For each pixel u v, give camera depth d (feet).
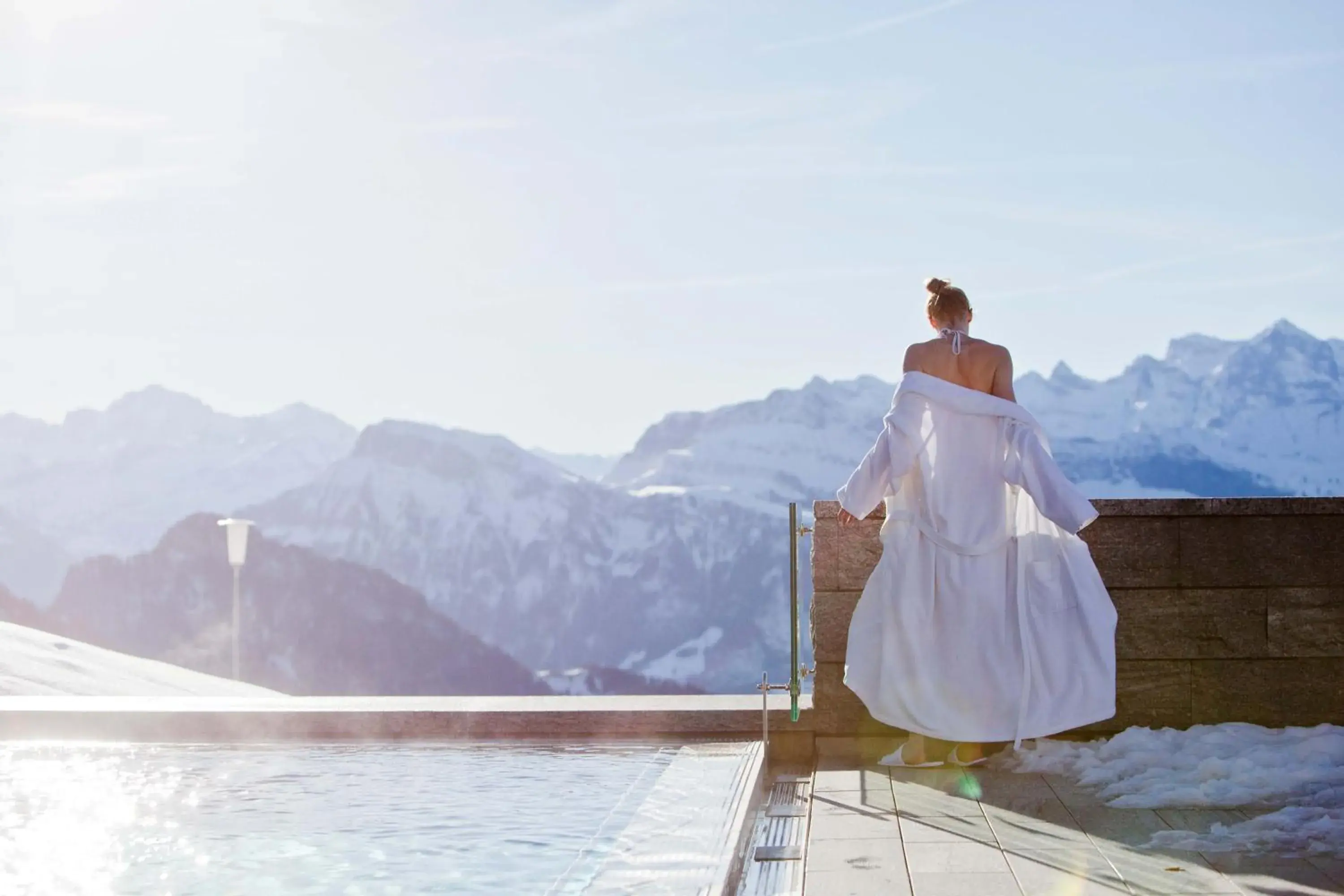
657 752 19.89
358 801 16.56
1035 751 18.89
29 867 13.44
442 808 16.12
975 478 18.44
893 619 18.47
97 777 18.35
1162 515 20.56
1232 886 12.39
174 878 12.98
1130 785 16.90
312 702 22.71
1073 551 18.44
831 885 12.71
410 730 21.39
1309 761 17.67
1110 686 18.24
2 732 22.02
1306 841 13.99
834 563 20.63
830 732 20.53
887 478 18.37
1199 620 20.52
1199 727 19.93
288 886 12.64
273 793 17.15
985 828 14.97
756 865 14.16
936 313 19.25
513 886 12.51
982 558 18.30
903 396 18.60
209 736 21.59
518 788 17.34
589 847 13.94
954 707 18.30
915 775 18.20
